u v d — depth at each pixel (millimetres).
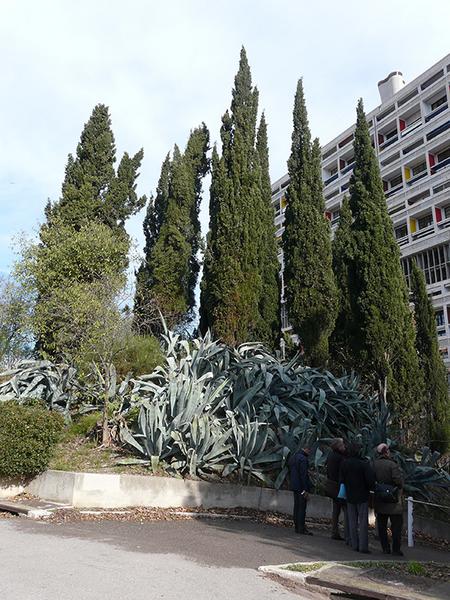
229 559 7066
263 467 12031
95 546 7113
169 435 11445
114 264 19734
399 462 12938
